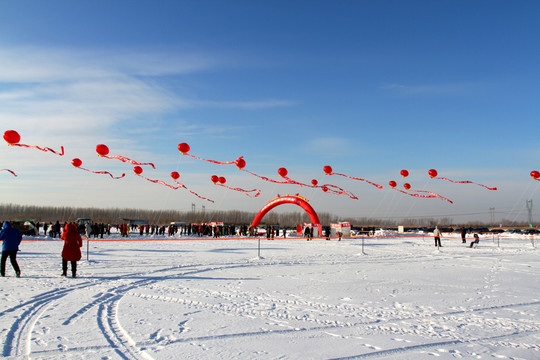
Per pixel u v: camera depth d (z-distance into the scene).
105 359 5.38
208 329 6.96
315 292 10.77
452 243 39.72
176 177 29.03
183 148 20.94
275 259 20.67
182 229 64.06
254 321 7.57
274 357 5.61
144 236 52.22
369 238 52.75
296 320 7.71
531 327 7.42
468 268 17.14
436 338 6.66
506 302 9.66
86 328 6.87
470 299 9.99
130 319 7.56
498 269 16.83
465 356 5.79
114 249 27.14
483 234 61.38
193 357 5.52
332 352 5.86
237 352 5.77
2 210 135.75
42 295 9.75
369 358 5.64
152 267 16.31
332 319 7.83
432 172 25.98
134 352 5.70
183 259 20.11
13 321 7.23
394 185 29.83
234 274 14.48
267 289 11.20
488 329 7.26
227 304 9.09
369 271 15.73
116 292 10.43
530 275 14.87
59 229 41.66
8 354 5.53
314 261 19.89
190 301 9.39
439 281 13.09
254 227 57.19
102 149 19.84
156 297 9.84
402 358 5.66
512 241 44.19
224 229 61.09
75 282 11.98
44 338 6.25
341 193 30.77
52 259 18.94
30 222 45.56
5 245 12.68
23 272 14.00
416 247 32.69
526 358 5.75
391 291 11.06
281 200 55.34
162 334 6.59
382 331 7.04
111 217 146.88
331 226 55.41
